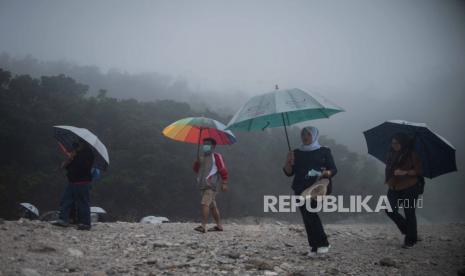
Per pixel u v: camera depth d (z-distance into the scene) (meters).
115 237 6.95
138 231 8.06
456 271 5.43
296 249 6.69
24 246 5.51
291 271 5.05
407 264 5.77
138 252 5.83
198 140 8.59
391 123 7.66
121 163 70.44
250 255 5.96
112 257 5.44
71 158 7.74
